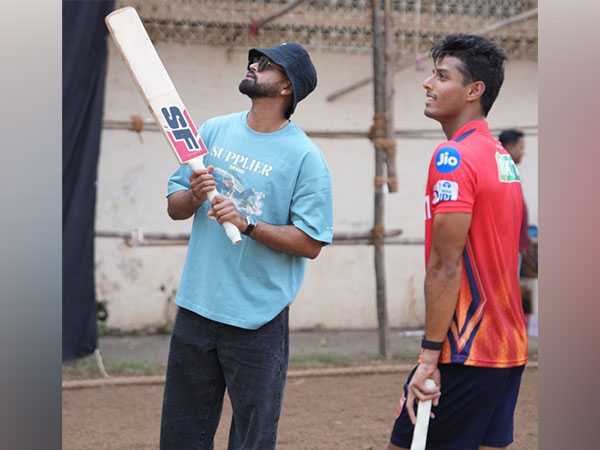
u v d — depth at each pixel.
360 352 7.34
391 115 6.77
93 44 6.36
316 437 4.84
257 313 3.09
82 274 6.57
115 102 7.92
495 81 2.89
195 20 7.84
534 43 8.50
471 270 2.78
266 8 7.89
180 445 3.25
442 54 2.93
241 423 3.18
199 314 3.12
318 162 3.14
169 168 8.12
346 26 7.99
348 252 8.45
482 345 2.78
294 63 3.08
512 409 2.99
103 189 8.01
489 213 2.77
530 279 8.12
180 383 3.22
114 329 8.11
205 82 8.07
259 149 3.12
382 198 6.83
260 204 3.10
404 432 2.89
